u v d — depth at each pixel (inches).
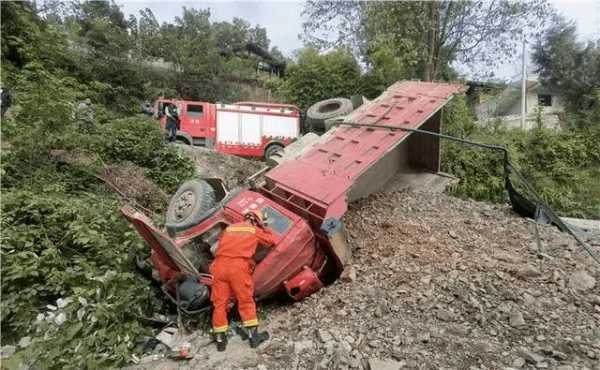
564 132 592.1
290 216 186.5
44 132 275.1
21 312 161.6
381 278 184.2
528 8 628.1
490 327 142.3
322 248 202.5
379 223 251.1
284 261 175.5
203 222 195.2
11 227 193.0
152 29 1049.5
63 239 198.5
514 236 229.5
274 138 587.5
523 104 806.5
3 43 383.6
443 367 121.3
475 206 300.4
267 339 151.3
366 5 682.2
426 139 334.0
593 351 125.6
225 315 151.7
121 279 177.6
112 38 845.2
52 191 251.9
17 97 268.5
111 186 297.9
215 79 1032.2
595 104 743.1
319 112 355.9
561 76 911.0
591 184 518.3
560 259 195.2
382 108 279.9
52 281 170.4
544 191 506.9
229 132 572.4
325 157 248.1
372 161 231.9
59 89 274.1
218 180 234.5
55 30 305.3
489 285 166.6
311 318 161.6
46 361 134.6
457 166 494.3
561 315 146.9
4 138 270.2
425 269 185.6
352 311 159.8
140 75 880.9
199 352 149.2
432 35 664.4
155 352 158.7
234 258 153.2
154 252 197.0
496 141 543.8
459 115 566.6
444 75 757.9
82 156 311.9
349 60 788.0
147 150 350.9
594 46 899.4
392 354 129.6
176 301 182.4
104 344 150.2
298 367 129.8
